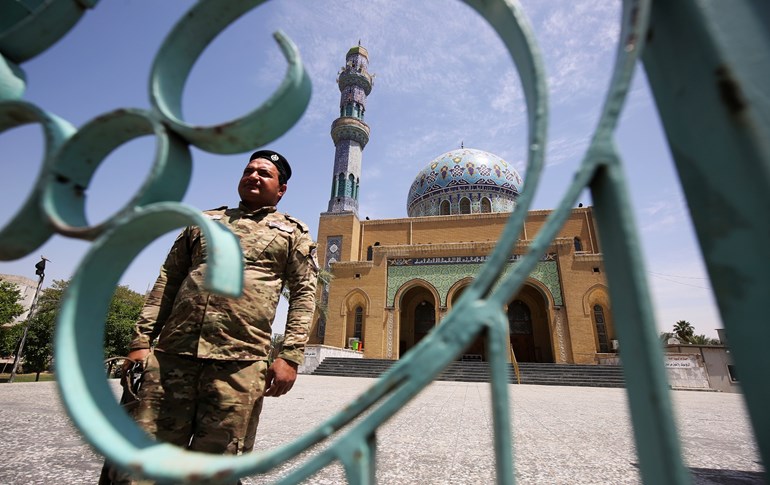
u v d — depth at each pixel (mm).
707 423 5285
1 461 2691
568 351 18031
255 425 1882
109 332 20688
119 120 770
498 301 520
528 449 3371
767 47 582
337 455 526
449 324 527
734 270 552
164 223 691
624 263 521
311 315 2125
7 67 920
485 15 708
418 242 24547
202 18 786
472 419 4895
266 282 1999
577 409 6453
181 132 736
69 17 933
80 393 623
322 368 16906
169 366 1767
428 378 514
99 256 688
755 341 525
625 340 533
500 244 541
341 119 28656
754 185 532
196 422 1732
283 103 702
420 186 30250
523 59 623
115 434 608
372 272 21516
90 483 2309
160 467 557
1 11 1017
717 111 574
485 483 2395
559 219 529
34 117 823
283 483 537
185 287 1906
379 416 524
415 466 2768
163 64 785
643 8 573
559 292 19062
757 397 517
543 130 553
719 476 2693
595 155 551
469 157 29609
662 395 467
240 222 2119
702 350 17625
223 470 550
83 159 801
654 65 700
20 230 781
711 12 601
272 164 2299
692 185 617
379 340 20156
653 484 474
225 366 1768
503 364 499
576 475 2594
